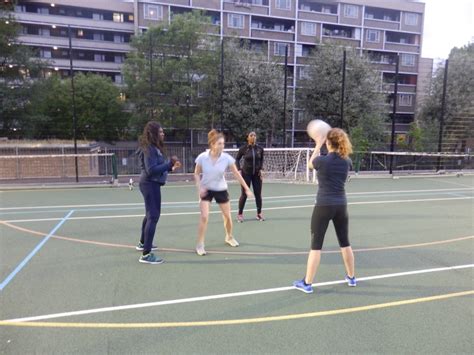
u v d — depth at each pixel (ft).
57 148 52.03
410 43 158.30
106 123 96.37
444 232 20.57
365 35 147.84
